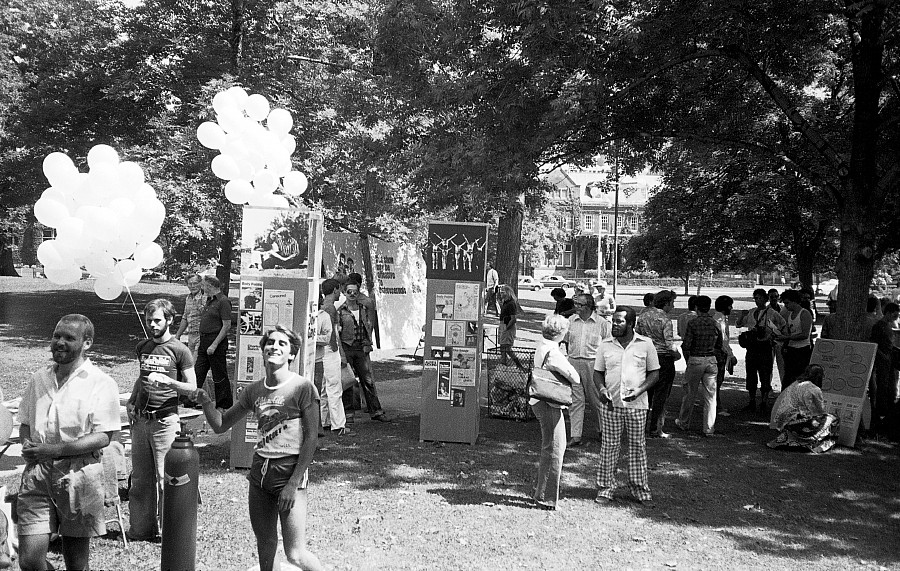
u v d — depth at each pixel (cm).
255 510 470
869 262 1160
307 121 1722
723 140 1375
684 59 1188
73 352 443
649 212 2552
